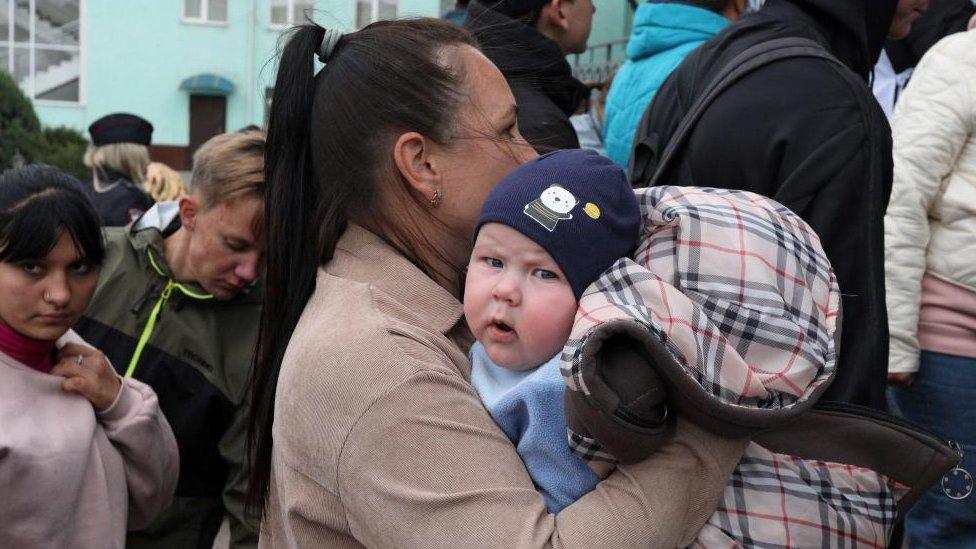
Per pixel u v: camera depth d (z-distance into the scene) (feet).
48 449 7.19
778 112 7.13
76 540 7.34
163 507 8.30
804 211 6.91
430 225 5.67
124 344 8.77
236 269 8.61
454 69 5.64
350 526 5.01
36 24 64.18
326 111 5.69
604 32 36.58
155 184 19.06
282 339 5.75
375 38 5.75
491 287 5.00
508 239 4.95
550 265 4.90
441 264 5.73
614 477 4.76
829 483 5.11
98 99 63.46
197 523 9.05
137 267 8.91
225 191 8.38
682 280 4.88
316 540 5.16
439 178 5.60
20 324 7.36
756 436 5.17
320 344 5.06
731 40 8.16
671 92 8.60
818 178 6.89
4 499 7.04
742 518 4.98
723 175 7.34
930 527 10.69
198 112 63.52
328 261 5.70
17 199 7.25
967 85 10.05
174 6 62.54
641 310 4.62
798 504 5.02
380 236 5.68
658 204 5.16
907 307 10.35
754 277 4.89
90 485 7.44
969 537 10.46
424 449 4.78
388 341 4.99
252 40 62.85
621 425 4.49
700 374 4.63
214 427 8.89
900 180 10.25
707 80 8.13
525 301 4.91
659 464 4.74
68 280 7.44
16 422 7.18
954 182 10.27
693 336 4.63
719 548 4.92
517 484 4.77
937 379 10.49
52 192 7.31
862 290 6.75
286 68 5.81
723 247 4.94
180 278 8.85
